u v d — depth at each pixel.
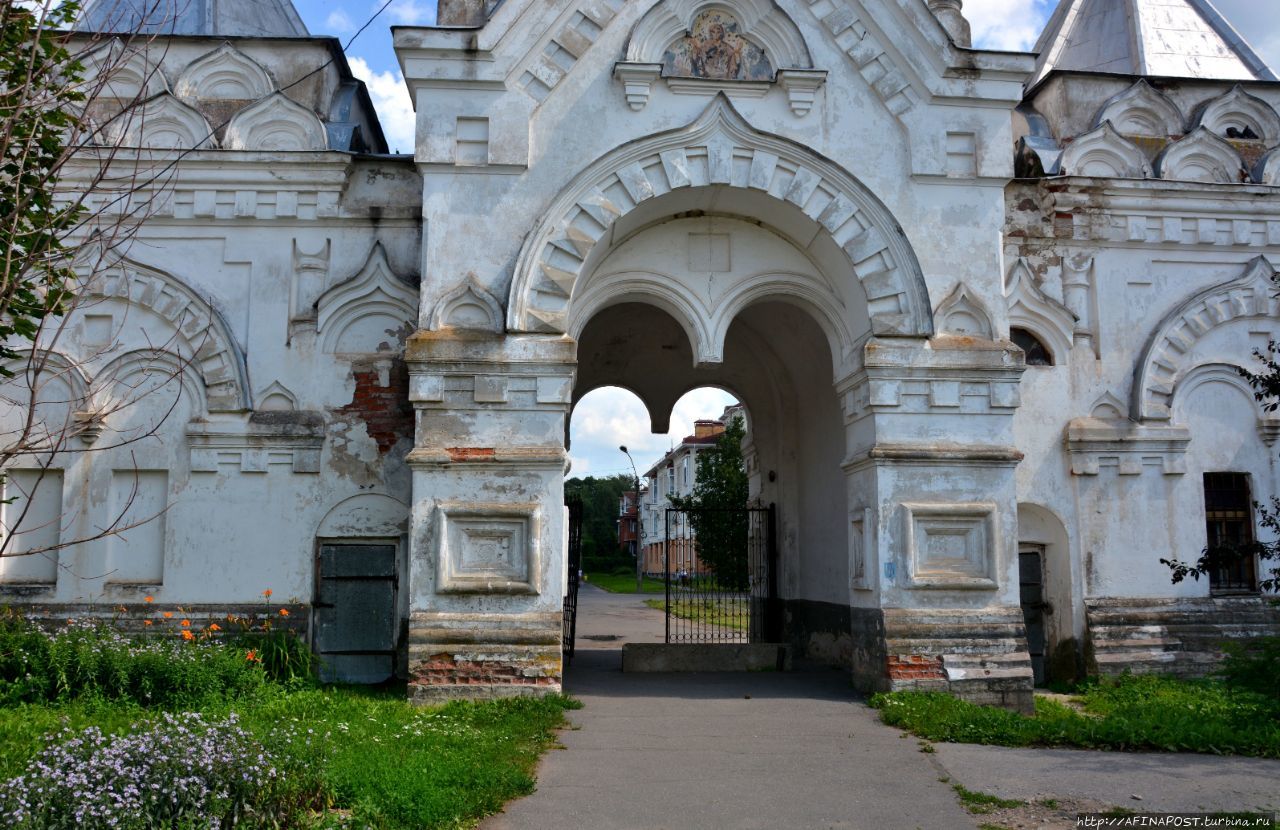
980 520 12.46
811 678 14.20
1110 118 16.22
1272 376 11.79
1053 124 16.59
